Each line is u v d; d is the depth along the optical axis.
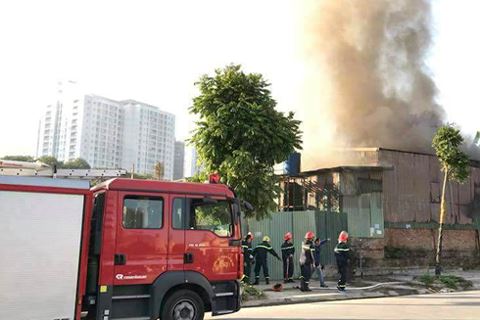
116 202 7.40
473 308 11.09
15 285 6.54
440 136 18.55
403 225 20.23
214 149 13.42
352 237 18.42
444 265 21.14
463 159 18.27
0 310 6.43
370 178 19.38
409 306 11.48
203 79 14.02
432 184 21.55
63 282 6.84
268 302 12.22
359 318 9.52
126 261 7.30
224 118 13.30
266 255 15.34
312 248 14.23
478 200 23.17
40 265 6.72
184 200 7.93
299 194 20.62
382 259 18.81
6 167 12.18
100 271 7.12
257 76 14.04
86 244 7.09
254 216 13.70
